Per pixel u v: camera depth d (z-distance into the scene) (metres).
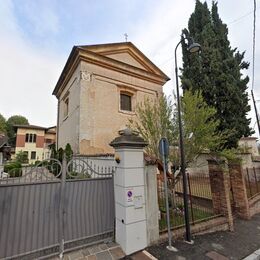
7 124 42.25
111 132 12.52
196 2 11.90
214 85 9.95
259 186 9.93
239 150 9.32
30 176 4.09
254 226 6.59
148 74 15.38
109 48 13.86
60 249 3.96
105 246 4.36
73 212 4.24
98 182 4.67
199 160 9.67
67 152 10.37
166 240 4.78
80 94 11.71
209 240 5.13
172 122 7.09
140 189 4.59
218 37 10.95
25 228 3.72
